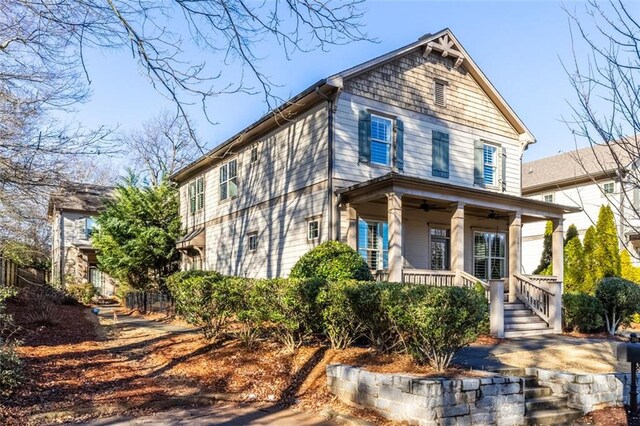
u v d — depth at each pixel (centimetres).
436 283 1381
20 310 1414
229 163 1980
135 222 2294
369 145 1448
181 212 2427
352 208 1374
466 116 1711
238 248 1859
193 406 709
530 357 953
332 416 676
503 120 1823
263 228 1698
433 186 1278
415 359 752
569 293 1448
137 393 741
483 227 1806
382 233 1493
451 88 1681
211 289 1035
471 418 639
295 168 1539
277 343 988
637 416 746
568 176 2492
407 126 1548
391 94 1522
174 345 1074
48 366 870
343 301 849
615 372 854
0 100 845
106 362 948
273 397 754
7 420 598
